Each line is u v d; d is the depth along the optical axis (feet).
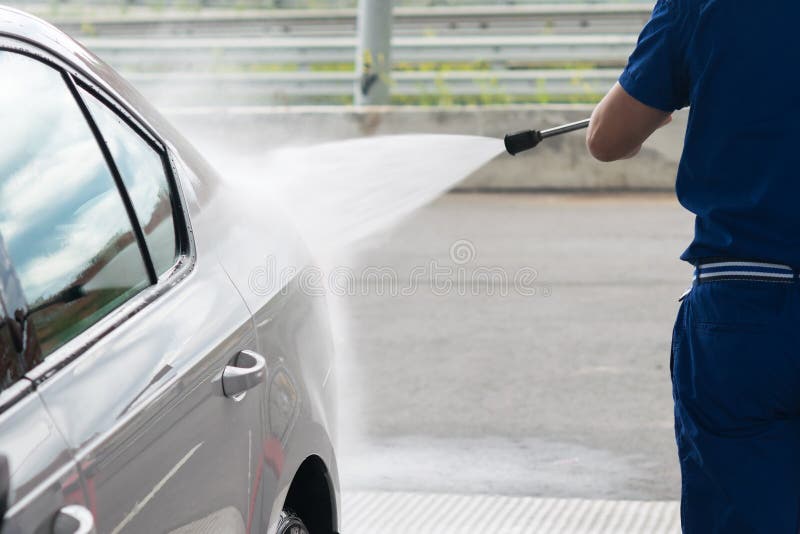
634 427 26.58
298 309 14.23
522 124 64.18
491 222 54.44
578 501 22.25
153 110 13.28
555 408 27.94
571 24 80.23
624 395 28.94
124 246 11.04
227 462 11.07
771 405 12.25
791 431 12.32
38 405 8.73
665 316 37.14
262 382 12.06
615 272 43.68
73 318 9.76
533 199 61.82
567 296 39.91
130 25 84.94
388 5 67.56
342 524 21.01
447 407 28.09
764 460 12.28
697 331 12.62
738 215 12.35
